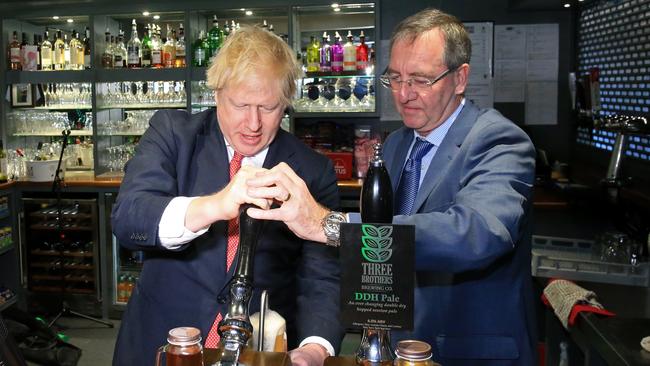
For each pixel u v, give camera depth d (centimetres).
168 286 149
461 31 159
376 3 452
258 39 133
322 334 136
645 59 339
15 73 496
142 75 476
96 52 481
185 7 468
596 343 186
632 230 289
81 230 488
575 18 464
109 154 503
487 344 155
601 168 406
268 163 154
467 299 156
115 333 448
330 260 157
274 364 95
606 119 284
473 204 130
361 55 462
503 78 480
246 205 111
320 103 473
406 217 123
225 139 156
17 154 495
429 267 122
